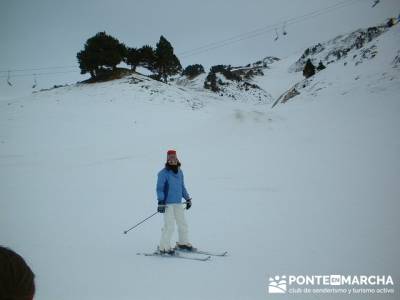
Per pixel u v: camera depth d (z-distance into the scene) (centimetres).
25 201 1193
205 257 581
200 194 1148
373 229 668
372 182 1055
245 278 486
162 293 444
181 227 620
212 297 429
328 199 934
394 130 1753
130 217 918
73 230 809
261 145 1883
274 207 907
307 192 1040
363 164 1298
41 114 4184
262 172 1395
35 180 1609
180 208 623
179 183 623
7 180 1648
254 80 10806
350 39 12062
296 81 10188
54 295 445
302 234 675
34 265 568
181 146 2080
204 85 8212
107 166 1842
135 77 5812
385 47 4000
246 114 2397
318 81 4128
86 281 491
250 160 1628
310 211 838
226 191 1160
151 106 4531
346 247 588
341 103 2753
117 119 3922
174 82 10475
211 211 917
